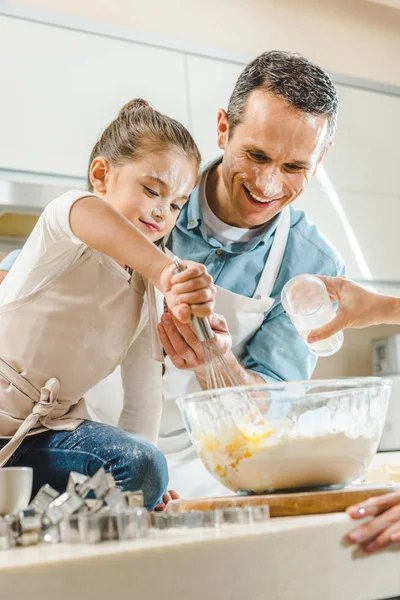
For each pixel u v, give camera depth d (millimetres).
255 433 1000
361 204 3236
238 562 778
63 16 2604
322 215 3146
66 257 1326
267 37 3234
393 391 3121
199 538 774
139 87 2719
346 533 844
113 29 2693
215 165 2023
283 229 2082
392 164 3348
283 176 1779
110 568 720
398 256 3283
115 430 1299
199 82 2854
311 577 814
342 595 829
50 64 2561
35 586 688
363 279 3195
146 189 1540
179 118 2803
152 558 738
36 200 2473
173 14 3016
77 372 1370
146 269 1135
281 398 999
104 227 1165
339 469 1014
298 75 1738
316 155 1788
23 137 2490
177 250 2051
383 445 3076
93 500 852
